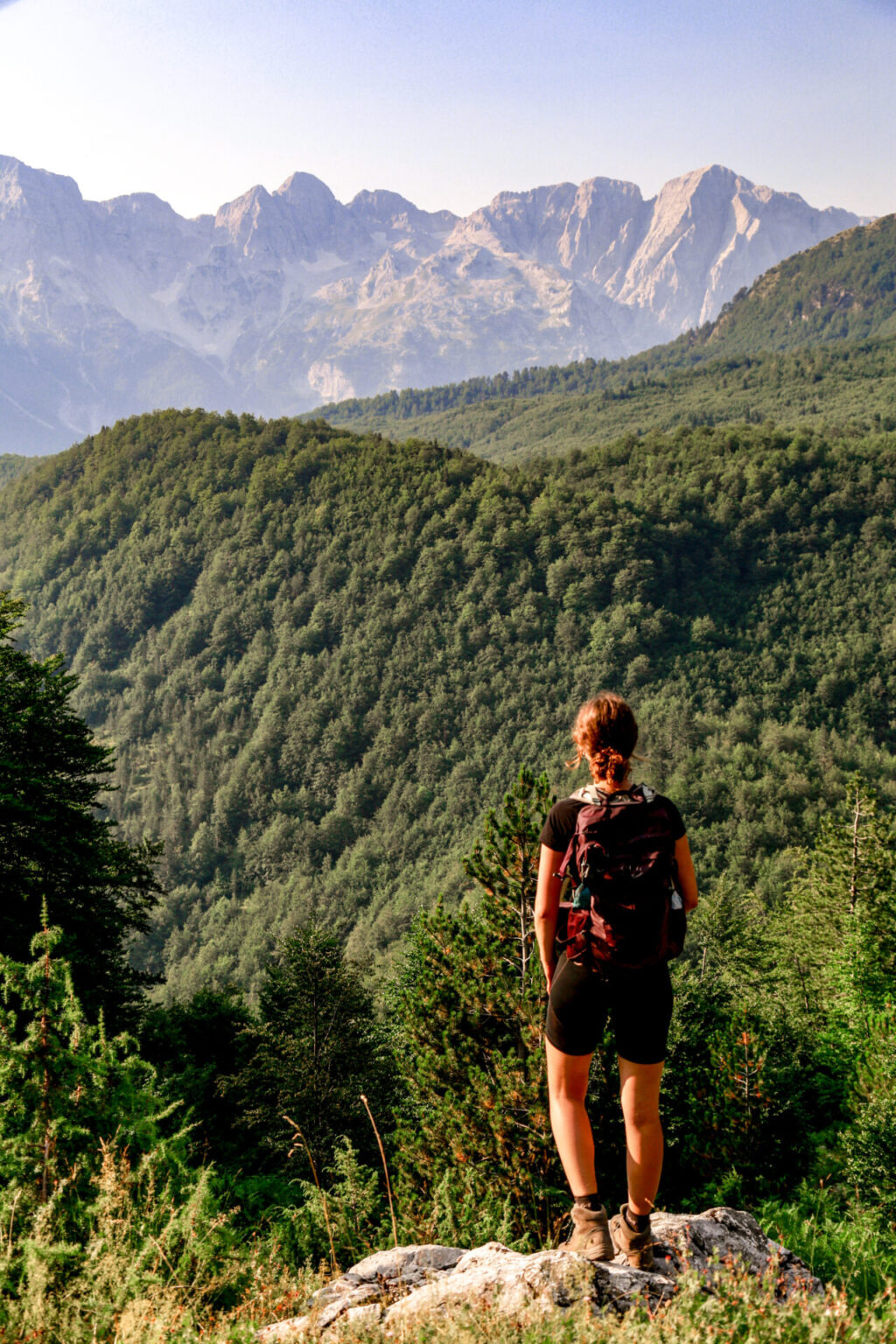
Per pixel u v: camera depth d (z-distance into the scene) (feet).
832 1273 16.21
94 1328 9.23
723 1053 43.39
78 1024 13.47
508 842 32.99
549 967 10.28
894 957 59.06
